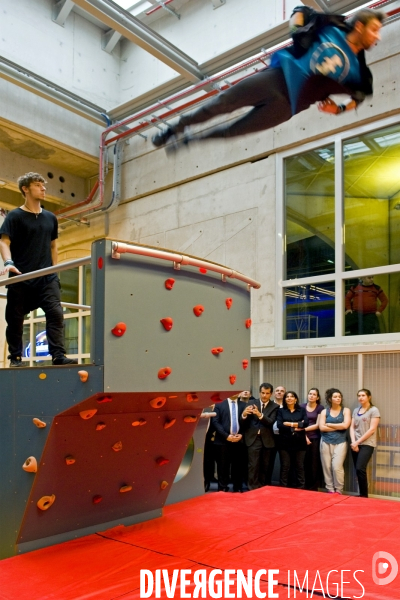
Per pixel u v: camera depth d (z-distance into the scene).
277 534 3.74
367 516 4.26
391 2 7.16
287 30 7.88
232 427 7.25
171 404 3.59
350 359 7.56
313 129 8.25
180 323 3.29
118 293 2.92
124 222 10.76
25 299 3.96
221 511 4.46
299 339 8.20
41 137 9.79
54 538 3.52
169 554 3.28
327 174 8.22
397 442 6.99
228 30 9.24
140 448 3.74
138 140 10.55
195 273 3.44
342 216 8.00
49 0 9.85
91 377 2.90
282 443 7.20
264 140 8.77
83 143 10.47
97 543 3.50
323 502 4.79
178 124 9.20
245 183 9.01
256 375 8.57
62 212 11.53
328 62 6.54
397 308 7.39
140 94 10.23
